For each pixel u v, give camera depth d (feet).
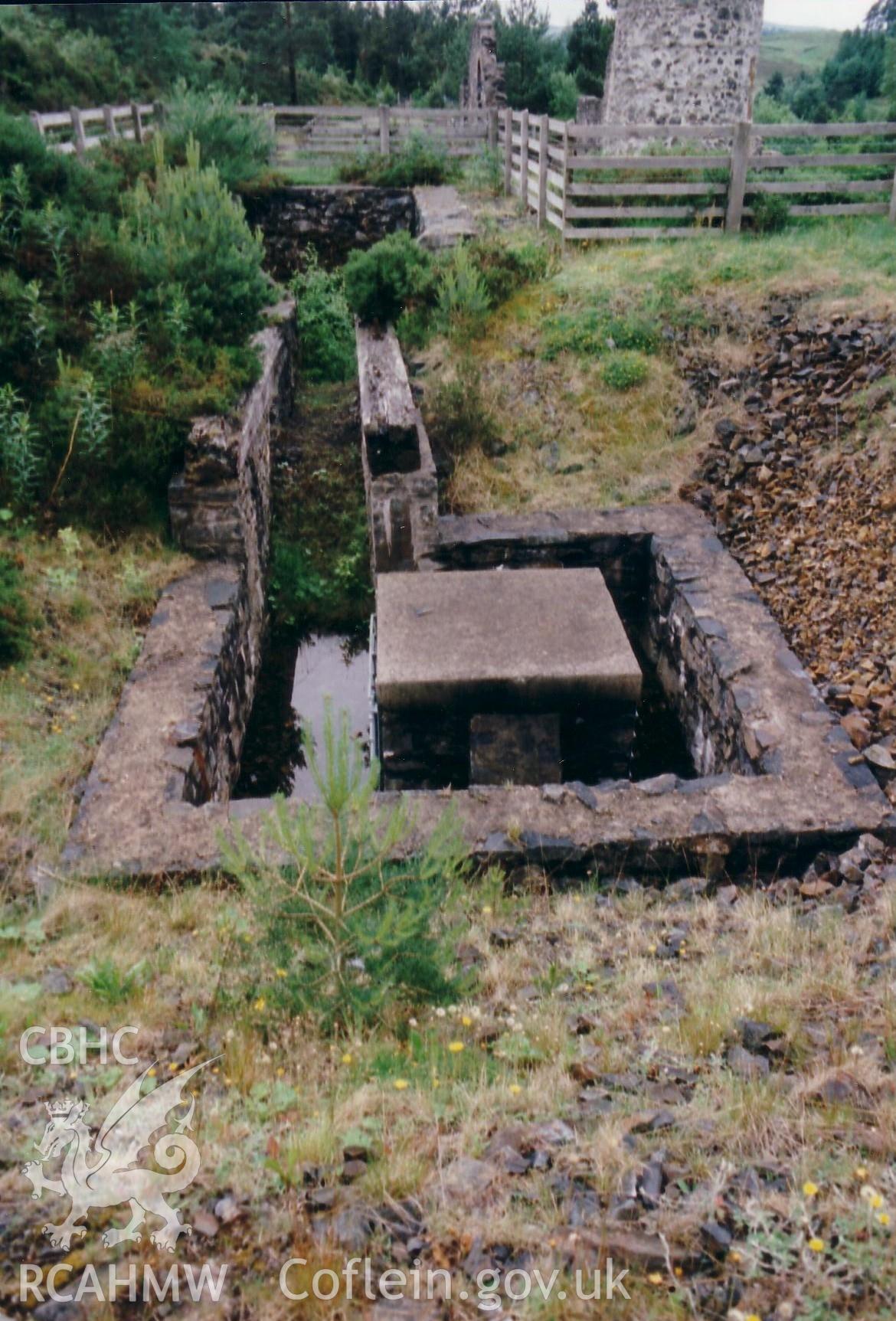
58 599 21.99
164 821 17.03
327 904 12.38
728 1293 7.79
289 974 12.23
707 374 31.35
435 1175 9.27
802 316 31.71
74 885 15.39
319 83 98.68
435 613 22.26
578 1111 10.22
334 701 26.86
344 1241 8.52
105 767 18.38
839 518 25.67
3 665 20.02
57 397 24.84
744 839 16.85
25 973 13.06
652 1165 9.10
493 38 66.13
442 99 97.91
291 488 33.68
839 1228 8.27
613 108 51.08
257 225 48.60
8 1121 10.05
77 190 31.30
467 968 13.74
